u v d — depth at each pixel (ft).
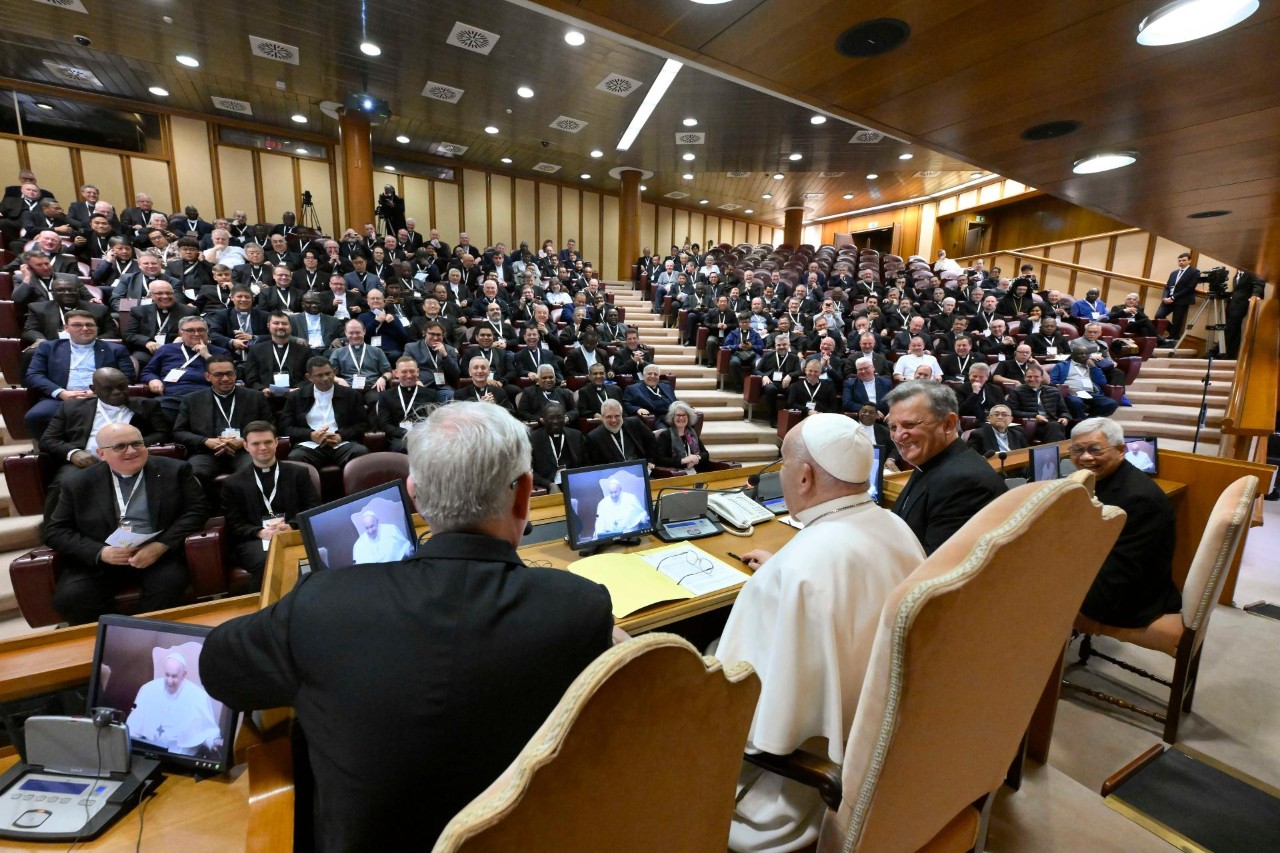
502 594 2.49
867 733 2.92
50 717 3.46
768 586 3.86
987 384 20.75
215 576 8.50
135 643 3.67
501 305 24.91
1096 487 7.86
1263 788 6.17
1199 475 10.41
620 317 29.48
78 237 19.79
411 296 22.82
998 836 5.44
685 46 5.91
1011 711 3.58
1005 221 45.19
